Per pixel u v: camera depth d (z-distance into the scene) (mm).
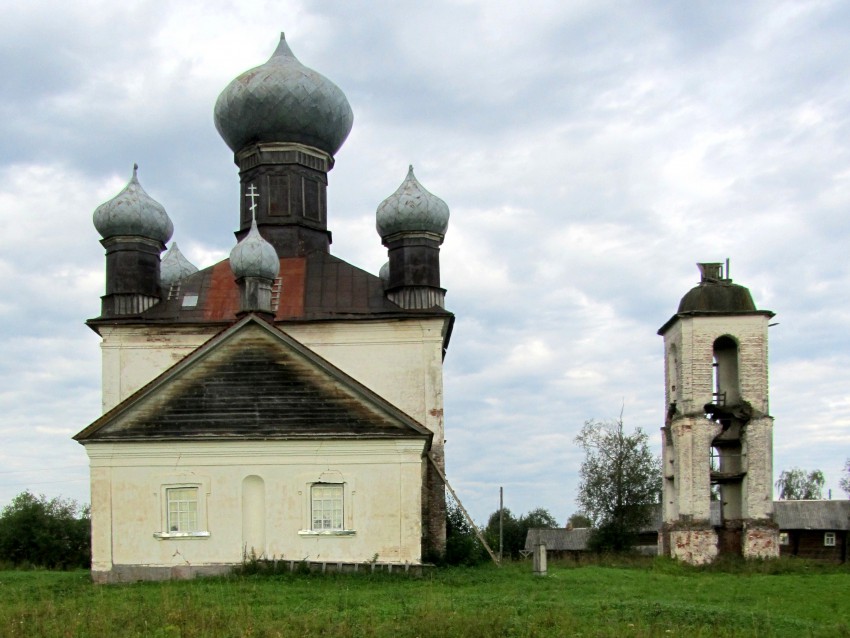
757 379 45531
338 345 38219
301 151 43406
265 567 28172
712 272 47656
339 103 44094
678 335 46406
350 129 45625
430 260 39625
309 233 42875
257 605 21375
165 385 30094
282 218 42594
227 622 18250
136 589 25375
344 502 29203
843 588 29719
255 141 43312
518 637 17156
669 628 18547
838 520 67250
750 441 45031
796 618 21234
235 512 29188
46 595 24469
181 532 29141
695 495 44062
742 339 45750
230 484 29328
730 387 48625
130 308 38781
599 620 19250
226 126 43906
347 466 29359
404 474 29234
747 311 45719
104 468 29469
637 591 26953
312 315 38469
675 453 45750
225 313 38688
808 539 66875
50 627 17906
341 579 26844
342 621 18500
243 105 42938
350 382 29875
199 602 21469
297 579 26719
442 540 35906
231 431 29641
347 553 28969
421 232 39531
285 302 39062
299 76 42906
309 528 29125
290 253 42156
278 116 42844
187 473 29375
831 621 21281
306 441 29406
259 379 30141
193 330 38281
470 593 24125
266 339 30422
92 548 29109
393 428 29531
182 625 18031
